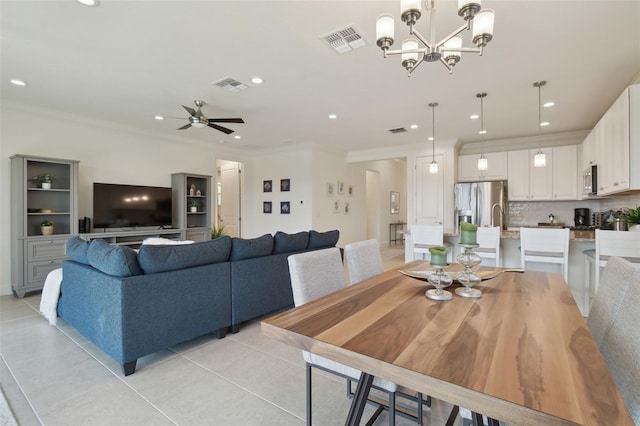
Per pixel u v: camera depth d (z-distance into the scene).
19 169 3.81
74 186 4.24
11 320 3.11
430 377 0.74
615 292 1.10
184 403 1.80
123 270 2.12
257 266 2.99
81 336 2.74
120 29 2.40
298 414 1.71
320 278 1.63
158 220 5.39
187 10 2.17
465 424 1.30
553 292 1.49
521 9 2.13
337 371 1.43
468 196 5.69
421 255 4.10
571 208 5.57
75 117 4.57
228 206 8.04
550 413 0.61
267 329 1.08
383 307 1.26
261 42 2.58
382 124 5.03
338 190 7.51
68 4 2.10
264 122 4.93
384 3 2.10
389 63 2.95
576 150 5.16
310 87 3.52
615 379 0.92
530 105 4.07
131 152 5.32
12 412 1.71
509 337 0.96
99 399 1.83
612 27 2.33
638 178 2.55
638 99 2.56
